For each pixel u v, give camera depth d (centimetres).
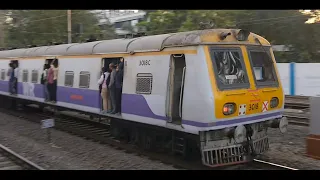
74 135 1139
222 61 721
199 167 758
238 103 721
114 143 987
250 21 3164
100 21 4772
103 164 802
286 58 3147
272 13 3170
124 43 930
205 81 689
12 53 1677
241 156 754
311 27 3086
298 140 1020
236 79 732
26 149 951
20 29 4041
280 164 781
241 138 716
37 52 1427
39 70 1395
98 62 1023
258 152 784
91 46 1070
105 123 1292
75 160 836
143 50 846
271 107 800
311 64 2103
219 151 721
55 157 861
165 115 779
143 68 845
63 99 1209
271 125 811
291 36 3186
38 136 1125
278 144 974
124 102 909
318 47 3108
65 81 1193
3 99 1845
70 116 1497
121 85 945
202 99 688
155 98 806
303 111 1554
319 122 812
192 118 711
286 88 2227
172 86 774
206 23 765
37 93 1414
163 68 788
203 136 703
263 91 773
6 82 1712
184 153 786
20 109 1786
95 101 1040
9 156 863
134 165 786
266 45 826
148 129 891
